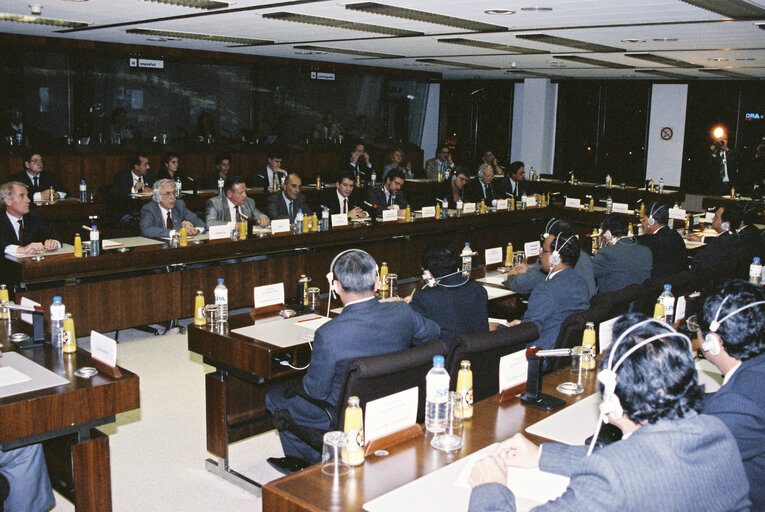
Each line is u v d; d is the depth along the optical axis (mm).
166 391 4703
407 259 7621
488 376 2830
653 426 1462
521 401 2521
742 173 13242
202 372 5074
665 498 1376
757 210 9820
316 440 2861
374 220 7598
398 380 2559
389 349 2881
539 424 2324
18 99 9094
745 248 6016
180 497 3381
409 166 12414
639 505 1371
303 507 1789
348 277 2850
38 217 5625
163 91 10352
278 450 3969
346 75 12344
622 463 1404
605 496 1384
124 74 9906
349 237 7051
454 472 1976
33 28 7852
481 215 8453
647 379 1458
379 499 1812
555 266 3684
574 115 14852
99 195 9891
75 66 9469
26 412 2510
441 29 6734
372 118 13016
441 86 15781
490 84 15250
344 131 12641
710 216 8758
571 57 9422
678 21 5641
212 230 6051
